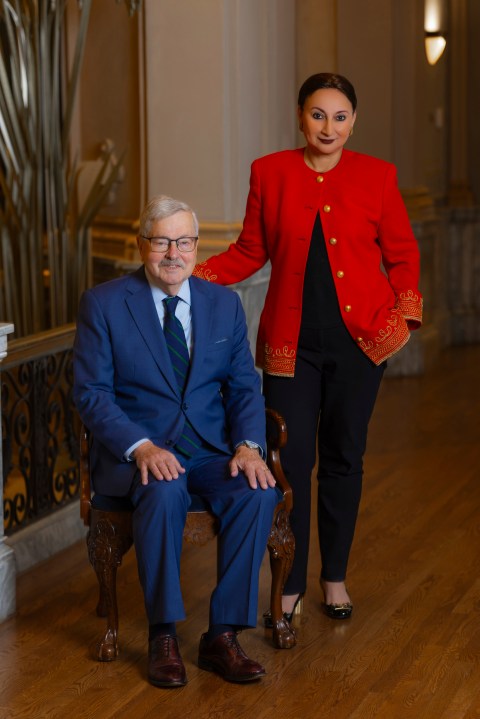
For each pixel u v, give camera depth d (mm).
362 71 8289
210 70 6102
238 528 3451
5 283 5477
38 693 3389
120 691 3395
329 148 3607
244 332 3781
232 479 3531
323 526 3943
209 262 3906
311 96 3582
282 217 3699
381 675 3488
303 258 3684
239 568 3453
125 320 3598
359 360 3746
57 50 5270
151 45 6219
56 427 4934
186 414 3604
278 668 3549
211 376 3656
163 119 6250
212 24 6062
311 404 3807
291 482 3838
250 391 3715
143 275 3676
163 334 3617
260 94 6363
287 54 6652
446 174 10055
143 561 3387
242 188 6234
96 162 6887
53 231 5473
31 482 4715
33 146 5309
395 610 4039
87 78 6906
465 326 10188
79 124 7004
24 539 4559
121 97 6727
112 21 6703
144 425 3604
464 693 3352
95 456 3623
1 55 5203
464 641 3748
